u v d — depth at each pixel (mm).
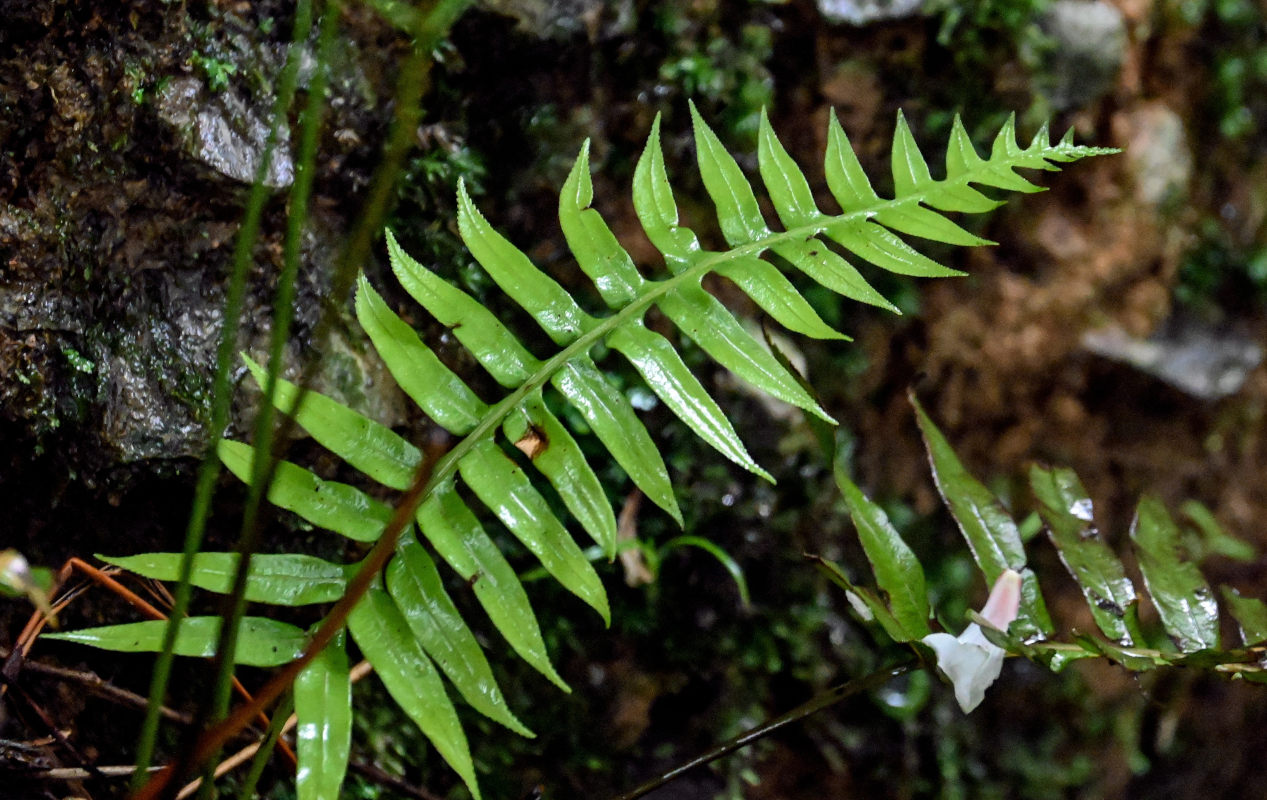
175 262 650
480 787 743
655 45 764
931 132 822
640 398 766
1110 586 613
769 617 797
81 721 651
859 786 822
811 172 805
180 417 643
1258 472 995
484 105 744
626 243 771
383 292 703
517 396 583
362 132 692
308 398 570
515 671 751
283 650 552
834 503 807
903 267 612
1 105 626
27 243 626
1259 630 609
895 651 818
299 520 673
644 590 775
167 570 555
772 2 779
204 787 545
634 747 782
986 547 618
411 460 576
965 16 805
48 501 639
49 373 629
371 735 703
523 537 571
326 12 494
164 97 645
